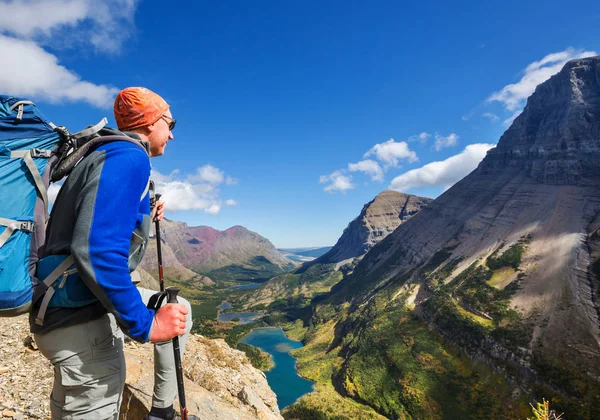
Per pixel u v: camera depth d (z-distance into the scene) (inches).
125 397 213.3
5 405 232.1
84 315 76.0
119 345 90.0
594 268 7214.6
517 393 5044.3
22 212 67.2
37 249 70.1
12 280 64.6
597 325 5802.2
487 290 7839.6
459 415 4975.4
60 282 70.9
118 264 67.3
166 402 127.8
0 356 298.5
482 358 5989.2
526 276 7805.1
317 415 4995.1
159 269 131.0
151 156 97.0
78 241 64.7
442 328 7322.8
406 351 6865.2
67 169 73.0
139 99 88.6
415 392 5580.7
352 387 6205.7
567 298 6658.5
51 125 73.8
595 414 4237.2
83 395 80.4
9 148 67.4
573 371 4958.2
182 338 127.4
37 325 72.9
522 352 5639.8
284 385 6451.8
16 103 69.3
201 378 326.0
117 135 79.1
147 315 74.9
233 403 295.6
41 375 279.3
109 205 67.8
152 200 121.0
